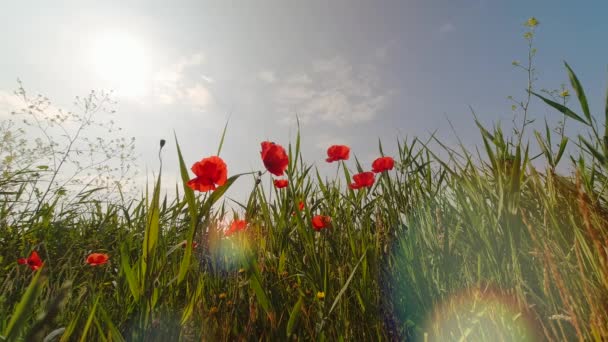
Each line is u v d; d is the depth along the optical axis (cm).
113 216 131
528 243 53
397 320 63
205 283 72
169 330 55
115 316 59
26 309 35
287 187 79
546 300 47
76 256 103
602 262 37
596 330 35
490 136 62
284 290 68
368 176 94
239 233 82
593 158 55
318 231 77
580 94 49
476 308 50
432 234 69
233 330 57
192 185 58
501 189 50
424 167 86
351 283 66
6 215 116
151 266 53
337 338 56
